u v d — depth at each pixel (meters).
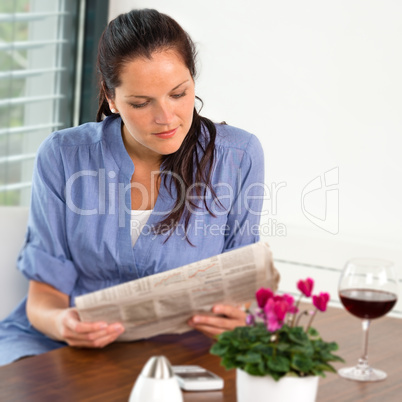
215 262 1.36
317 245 2.91
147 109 1.50
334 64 2.90
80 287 1.76
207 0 3.12
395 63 2.78
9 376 1.22
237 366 1.03
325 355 1.03
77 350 1.36
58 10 3.20
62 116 3.30
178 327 1.44
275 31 3.01
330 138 2.95
